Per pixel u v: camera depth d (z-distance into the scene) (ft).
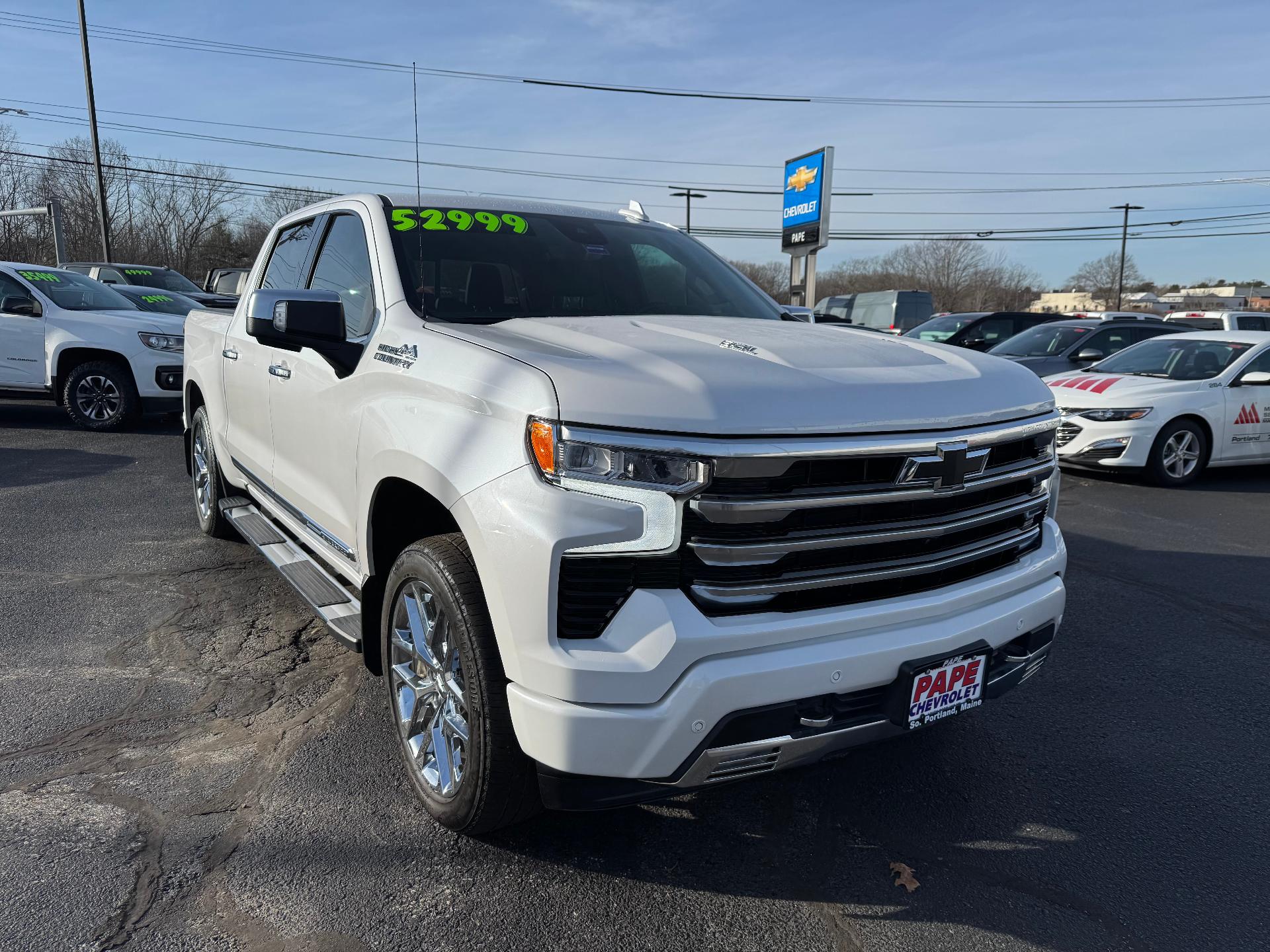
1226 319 48.75
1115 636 14.73
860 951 7.32
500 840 8.62
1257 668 13.43
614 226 12.97
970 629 7.95
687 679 6.75
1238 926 7.70
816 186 59.21
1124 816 9.42
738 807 9.38
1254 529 22.33
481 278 10.64
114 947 7.06
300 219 13.79
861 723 7.52
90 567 16.71
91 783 9.43
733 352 8.14
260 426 13.53
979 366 8.84
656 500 6.74
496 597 7.13
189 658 12.71
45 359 32.40
